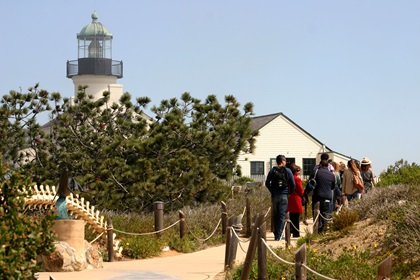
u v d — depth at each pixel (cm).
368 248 1369
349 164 2145
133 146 2711
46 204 1784
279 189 1931
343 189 2142
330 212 1938
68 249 1483
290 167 2038
